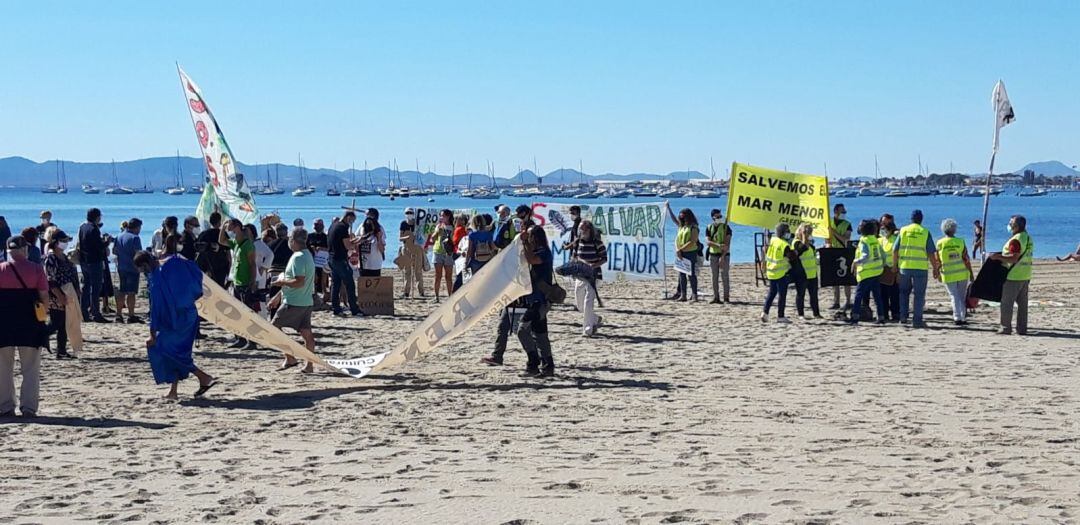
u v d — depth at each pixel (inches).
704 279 1237.7
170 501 309.3
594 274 714.8
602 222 956.6
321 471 346.9
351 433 408.8
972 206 6481.3
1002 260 724.0
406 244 996.6
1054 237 2566.4
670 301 961.5
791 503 301.9
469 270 764.0
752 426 418.9
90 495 316.2
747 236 2593.5
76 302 597.9
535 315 538.9
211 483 331.3
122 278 773.3
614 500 307.6
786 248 792.3
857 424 422.0
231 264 750.5
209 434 406.6
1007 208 5792.3
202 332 716.0
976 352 637.9
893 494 311.1
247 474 343.0
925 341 689.0
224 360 604.1
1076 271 1397.6
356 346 675.4
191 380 538.3
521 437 400.5
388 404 469.4
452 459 364.2
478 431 412.2
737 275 1325.0
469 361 596.7
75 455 370.6
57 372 557.0
